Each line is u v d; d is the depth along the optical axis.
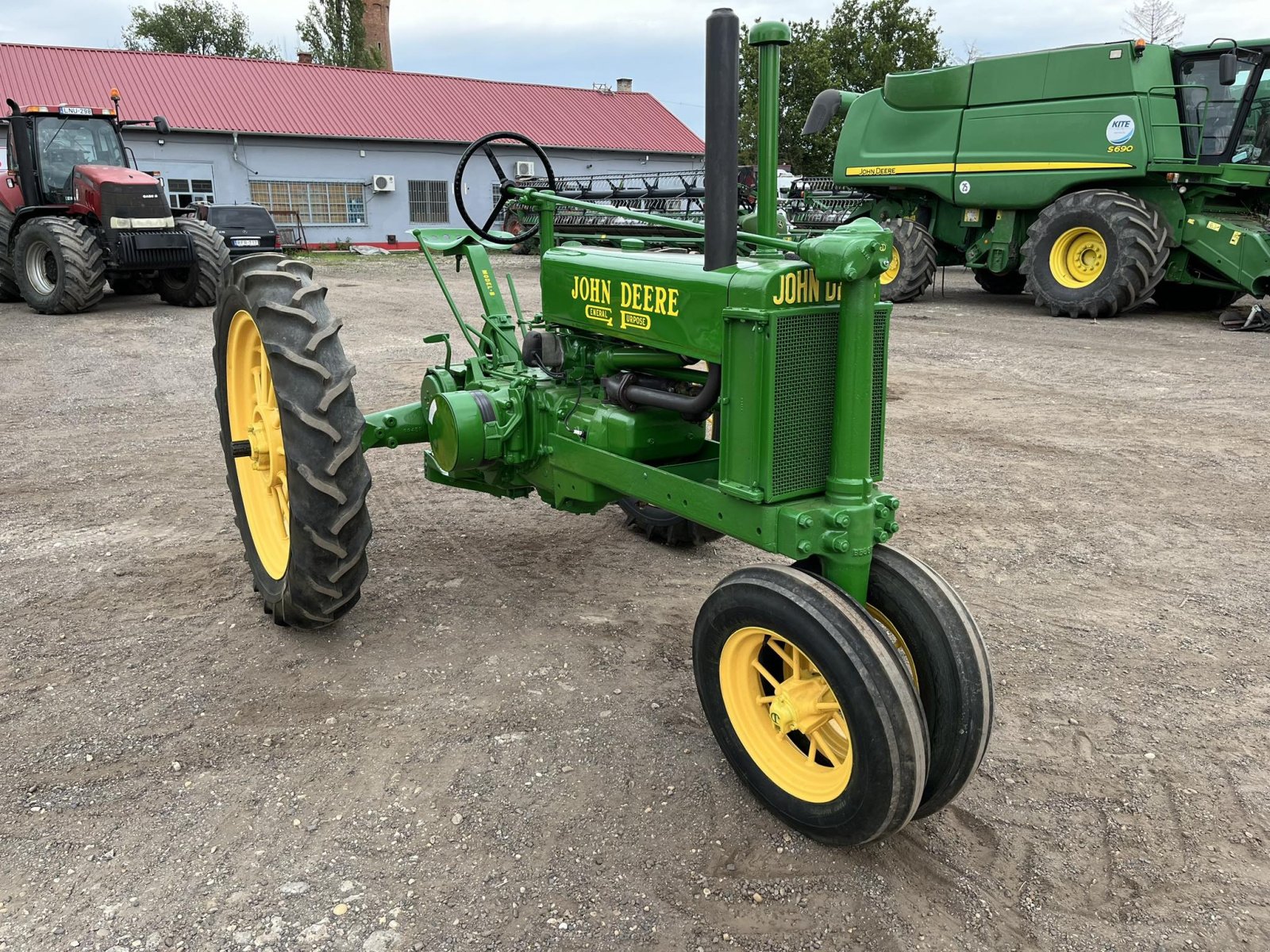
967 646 2.43
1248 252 10.72
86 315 11.56
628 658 3.43
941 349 9.82
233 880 2.30
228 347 3.69
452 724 2.98
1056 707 3.14
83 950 2.08
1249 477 5.57
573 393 3.42
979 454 6.06
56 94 25.38
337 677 3.26
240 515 3.85
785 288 2.40
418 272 18.72
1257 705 3.16
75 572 4.09
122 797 2.60
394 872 2.34
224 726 2.95
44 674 3.23
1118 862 2.44
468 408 3.42
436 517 4.85
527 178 3.94
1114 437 6.43
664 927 2.18
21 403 7.17
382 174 28.28
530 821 2.54
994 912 2.26
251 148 26.25
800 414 2.49
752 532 2.58
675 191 17.19
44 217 11.48
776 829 2.53
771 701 2.54
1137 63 11.00
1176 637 3.63
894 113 13.55
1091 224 11.55
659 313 2.83
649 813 2.58
